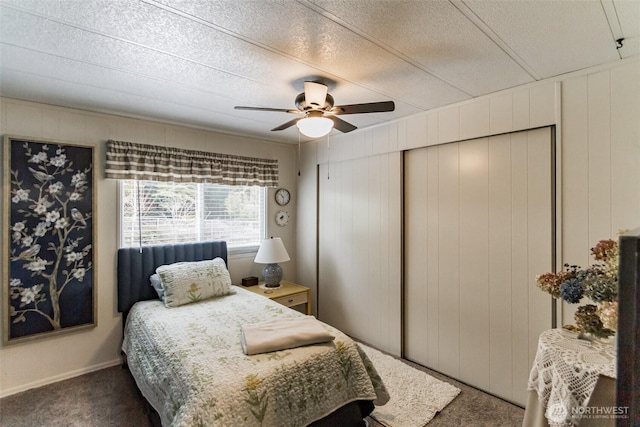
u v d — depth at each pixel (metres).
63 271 2.54
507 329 2.29
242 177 3.53
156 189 3.05
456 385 2.49
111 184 2.78
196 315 2.38
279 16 1.37
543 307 2.12
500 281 2.33
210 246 3.28
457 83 2.12
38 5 1.28
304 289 3.45
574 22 1.42
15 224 2.35
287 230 4.04
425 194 2.79
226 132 3.42
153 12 1.33
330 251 3.66
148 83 2.11
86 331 2.66
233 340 1.93
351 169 3.41
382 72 1.95
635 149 1.73
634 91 1.73
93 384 2.47
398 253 2.97
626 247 0.51
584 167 1.89
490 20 1.40
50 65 1.83
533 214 2.17
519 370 2.23
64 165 2.54
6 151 2.31
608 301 1.24
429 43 1.61
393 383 2.49
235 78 2.03
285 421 1.54
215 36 1.53
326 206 3.71
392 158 3.01
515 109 2.19
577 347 1.32
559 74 1.97
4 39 1.55
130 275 2.80
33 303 2.42
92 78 2.02
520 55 1.73
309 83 1.79
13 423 2.02
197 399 1.41
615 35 1.52
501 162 2.32
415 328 2.88
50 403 2.23
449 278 2.63
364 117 2.90
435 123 2.66
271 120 3.00
